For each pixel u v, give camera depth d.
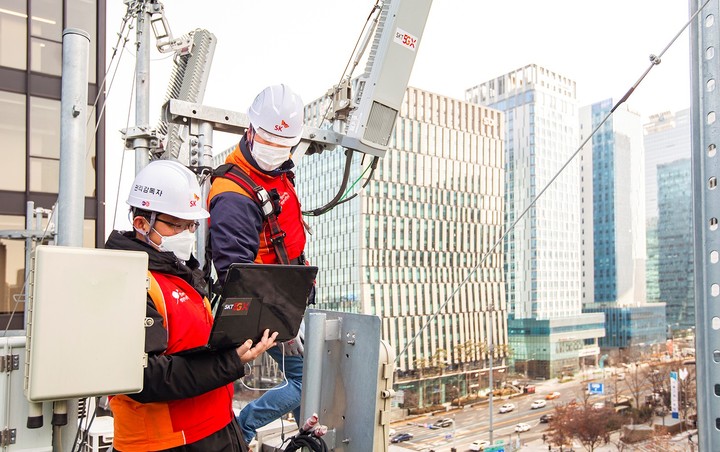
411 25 3.11
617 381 82.19
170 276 1.85
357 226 63.19
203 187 2.49
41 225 6.94
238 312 1.73
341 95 3.10
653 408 74.75
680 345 98.69
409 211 67.81
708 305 2.34
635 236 116.81
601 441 66.94
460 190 73.94
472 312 72.12
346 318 2.18
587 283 117.19
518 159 97.69
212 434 1.91
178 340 1.79
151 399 1.66
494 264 76.31
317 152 3.14
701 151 2.41
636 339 102.62
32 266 1.53
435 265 69.38
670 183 121.25
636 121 120.56
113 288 1.56
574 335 89.00
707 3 2.42
